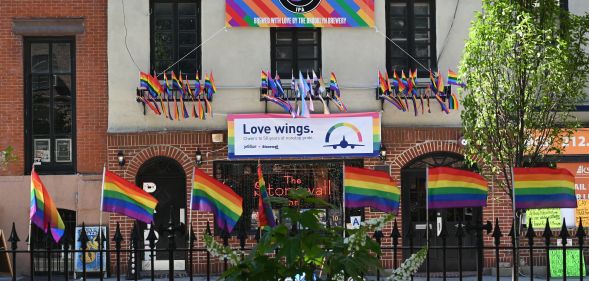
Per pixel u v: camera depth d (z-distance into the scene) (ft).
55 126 64.95
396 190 28.55
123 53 63.62
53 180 63.93
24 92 64.75
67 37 65.05
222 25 64.08
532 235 27.20
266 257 17.99
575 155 62.85
